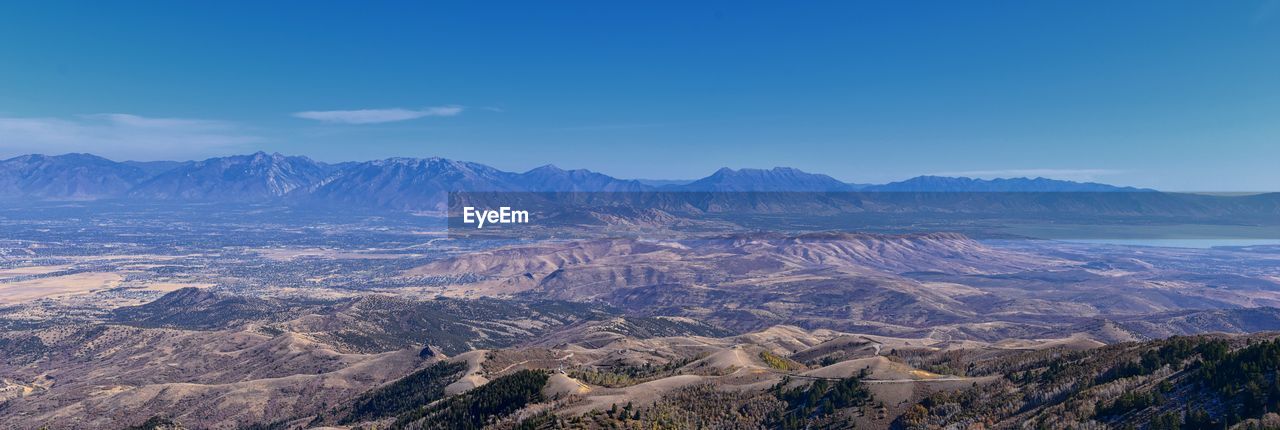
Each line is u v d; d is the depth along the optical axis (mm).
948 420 129250
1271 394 103438
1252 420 100000
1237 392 107500
